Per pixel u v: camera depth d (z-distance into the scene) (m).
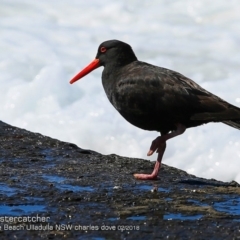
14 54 23.83
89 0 28.55
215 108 12.37
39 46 24.64
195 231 10.04
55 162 13.47
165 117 12.68
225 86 22.50
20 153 13.87
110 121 20.69
